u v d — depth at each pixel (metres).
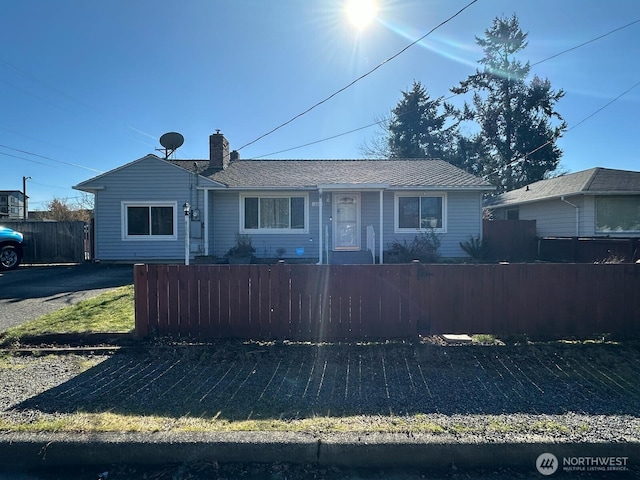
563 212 17.86
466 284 5.32
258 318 5.28
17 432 2.97
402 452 2.83
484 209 24.16
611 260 11.10
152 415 3.29
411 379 4.12
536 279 5.33
